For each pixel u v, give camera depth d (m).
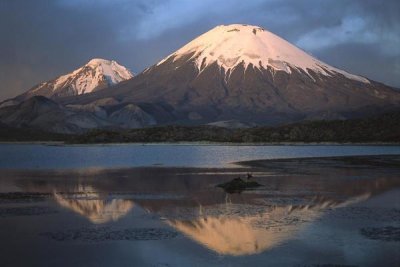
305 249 18.86
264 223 23.66
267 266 16.98
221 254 18.45
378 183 40.88
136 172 55.31
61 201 31.53
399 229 21.98
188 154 104.38
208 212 26.98
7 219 25.12
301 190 36.53
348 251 18.52
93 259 17.98
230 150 125.81
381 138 159.00
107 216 25.97
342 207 28.20
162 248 19.33
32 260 17.89
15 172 55.59
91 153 113.00
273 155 96.62
